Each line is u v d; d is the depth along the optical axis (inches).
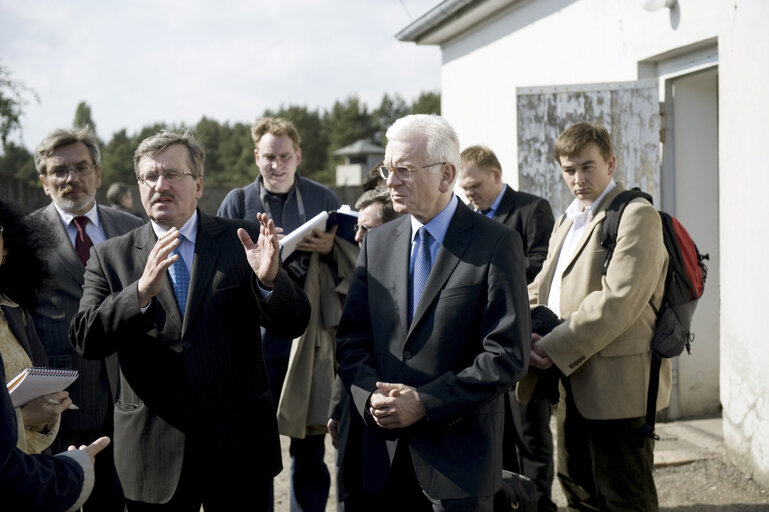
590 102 229.0
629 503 127.3
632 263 121.1
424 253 106.9
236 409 109.9
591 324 120.3
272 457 112.8
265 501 113.4
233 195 175.0
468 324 102.3
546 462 160.6
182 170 110.9
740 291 176.9
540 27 286.4
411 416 98.0
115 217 153.3
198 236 113.0
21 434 88.6
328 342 152.6
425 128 103.4
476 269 102.4
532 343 126.6
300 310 109.0
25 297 102.3
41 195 436.8
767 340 167.6
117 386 113.3
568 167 132.6
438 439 101.5
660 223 125.6
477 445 101.7
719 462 187.5
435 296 103.3
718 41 188.2
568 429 135.5
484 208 180.4
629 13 229.5
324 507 157.0
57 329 137.7
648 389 125.6
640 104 223.1
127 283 111.9
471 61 349.4
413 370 102.8
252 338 113.1
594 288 128.0
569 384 130.1
